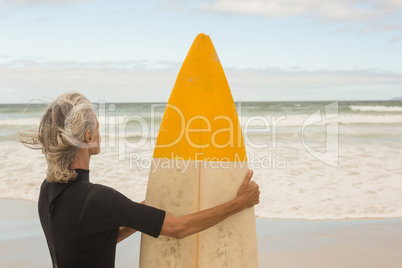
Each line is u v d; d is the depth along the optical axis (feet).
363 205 17.80
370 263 11.67
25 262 11.75
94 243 4.75
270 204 18.10
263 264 11.64
